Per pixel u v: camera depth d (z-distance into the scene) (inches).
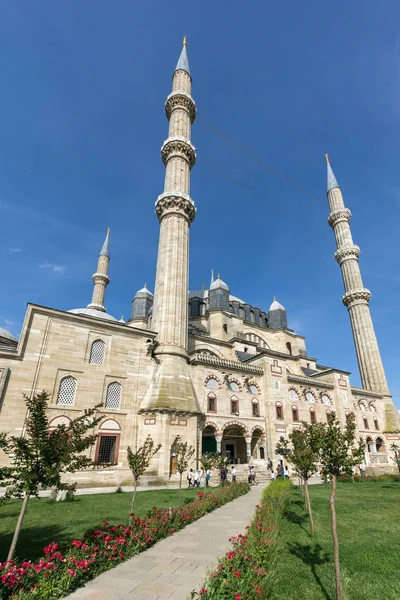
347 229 2743.6
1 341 1480.1
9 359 1025.5
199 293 2479.1
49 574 300.7
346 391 1984.5
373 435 2046.0
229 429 1535.4
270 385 1614.2
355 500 762.2
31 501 747.4
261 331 2385.6
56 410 1056.8
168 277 1517.0
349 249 2623.0
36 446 350.6
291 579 323.6
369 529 500.1
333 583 314.7
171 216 1654.8
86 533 396.2
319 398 1846.7
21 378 1025.5
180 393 1267.2
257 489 1040.2
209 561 373.7
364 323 2426.2
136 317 2306.8
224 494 798.5
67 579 299.3
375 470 1763.0
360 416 2037.4
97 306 2399.1
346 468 329.1
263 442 1539.1
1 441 361.7
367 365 2340.1
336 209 2829.7
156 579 323.6
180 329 1441.9
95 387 1159.0
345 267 2623.0
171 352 1353.3
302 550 410.9
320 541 446.0
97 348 1226.0
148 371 1299.2
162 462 1099.9
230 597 244.5
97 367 1187.9
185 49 2319.1
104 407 1157.7
